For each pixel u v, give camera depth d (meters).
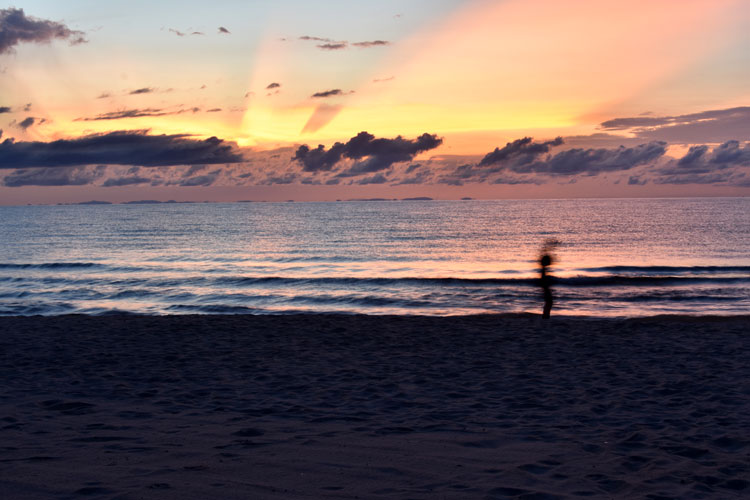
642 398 6.77
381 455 4.50
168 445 4.69
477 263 36.69
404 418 5.86
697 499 3.67
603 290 22.80
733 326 12.96
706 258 37.56
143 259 40.97
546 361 9.20
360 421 5.71
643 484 3.92
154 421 5.60
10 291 23.73
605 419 5.84
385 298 21.09
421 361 9.19
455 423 5.65
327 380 7.79
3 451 4.43
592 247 46.53
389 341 11.16
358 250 47.47
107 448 4.57
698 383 7.48
